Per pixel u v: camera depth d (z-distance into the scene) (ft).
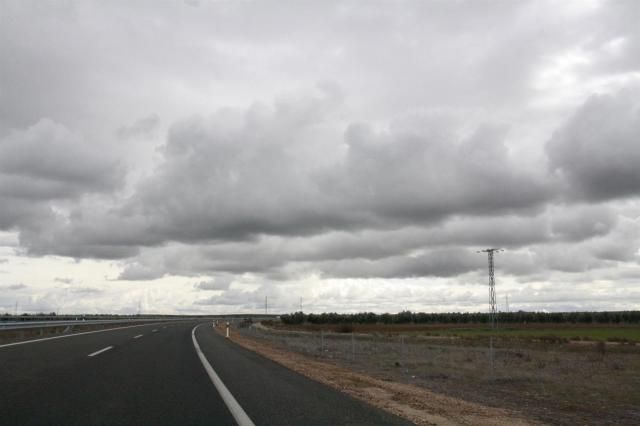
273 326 292.61
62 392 30.42
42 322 104.83
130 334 104.47
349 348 107.55
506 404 38.96
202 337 106.11
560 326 321.93
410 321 398.83
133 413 24.82
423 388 46.34
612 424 32.81
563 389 51.44
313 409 26.99
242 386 34.94
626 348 131.23
